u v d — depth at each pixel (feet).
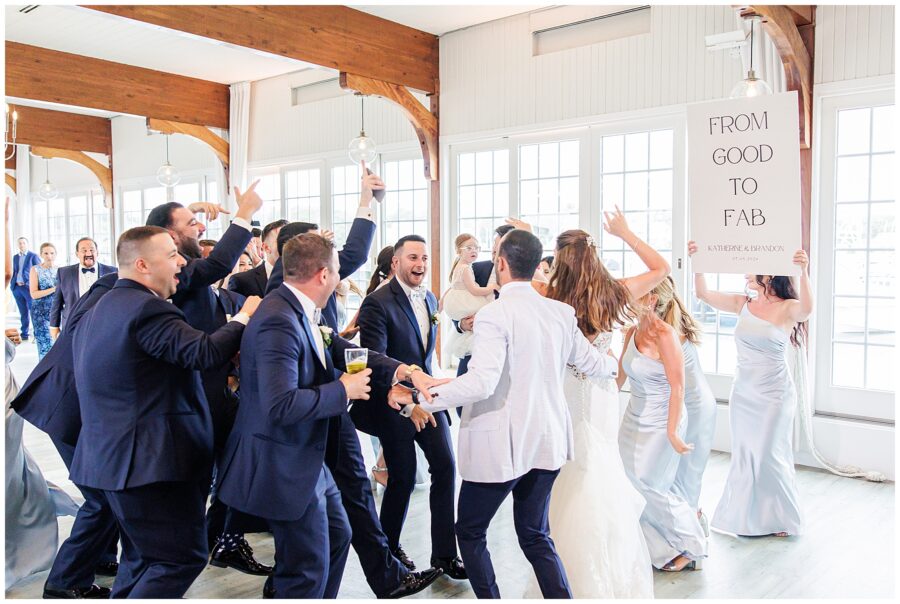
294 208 28.66
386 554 9.62
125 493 7.54
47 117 35.94
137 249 7.79
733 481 12.19
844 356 15.89
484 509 8.07
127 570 8.12
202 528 8.05
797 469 15.67
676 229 18.03
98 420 7.63
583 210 19.85
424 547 11.53
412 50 21.83
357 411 10.15
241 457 7.41
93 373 7.60
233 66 26.89
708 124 10.52
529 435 7.93
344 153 26.45
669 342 9.89
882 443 14.92
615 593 8.75
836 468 15.34
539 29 20.29
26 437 18.99
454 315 14.73
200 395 8.29
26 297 33.94
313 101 27.48
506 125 21.18
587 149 19.65
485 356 7.66
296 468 7.39
